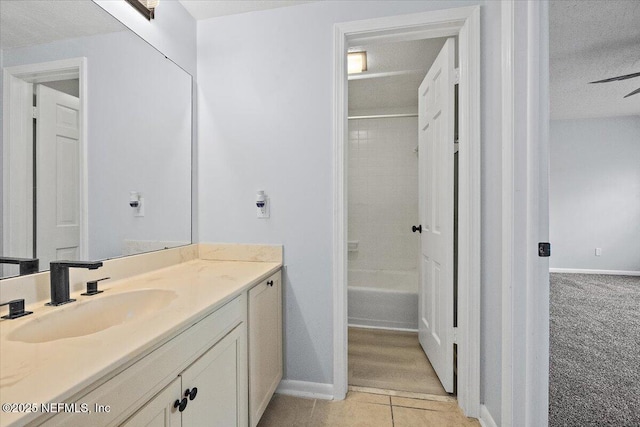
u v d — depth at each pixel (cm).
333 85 157
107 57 123
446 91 160
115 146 126
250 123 169
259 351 132
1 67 89
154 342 66
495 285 130
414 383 173
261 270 144
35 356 57
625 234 461
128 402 61
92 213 116
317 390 161
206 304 90
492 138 135
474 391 144
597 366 192
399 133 338
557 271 480
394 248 339
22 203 93
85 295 101
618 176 460
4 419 39
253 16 168
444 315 164
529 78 109
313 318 162
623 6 205
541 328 109
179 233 162
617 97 376
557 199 479
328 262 160
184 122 166
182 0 160
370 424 140
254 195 169
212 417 94
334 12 158
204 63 175
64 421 48
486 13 142
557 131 475
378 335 241
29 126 96
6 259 88
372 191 344
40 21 99
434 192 183
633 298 343
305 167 162
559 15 214
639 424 138
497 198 128
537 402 108
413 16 148
